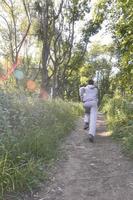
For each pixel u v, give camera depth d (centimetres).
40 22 2559
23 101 922
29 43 3152
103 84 5847
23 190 531
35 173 581
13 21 2925
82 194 543
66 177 623
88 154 816
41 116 995
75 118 1592
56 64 2917
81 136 1084
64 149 847
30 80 2611
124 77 1502
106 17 1420
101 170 674
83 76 5256
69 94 5209
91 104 1053
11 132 674
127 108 1378
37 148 697
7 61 2997
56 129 984
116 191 558
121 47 1356
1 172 520
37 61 3338
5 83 1114
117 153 816
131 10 1220
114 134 1041
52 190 553
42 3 2492
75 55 3284
